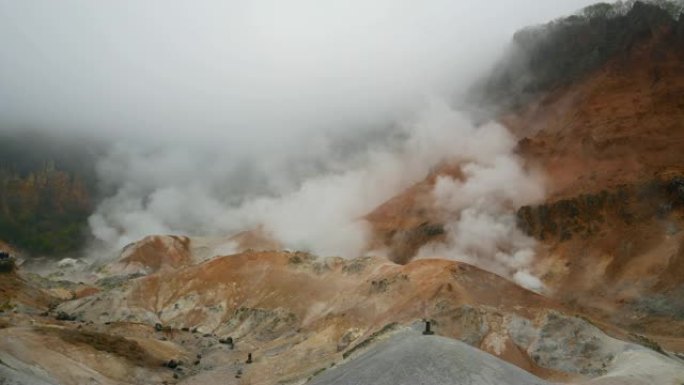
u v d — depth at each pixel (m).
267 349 166.00
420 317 137.38
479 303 140.25
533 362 112.88
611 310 189.25
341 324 162.62
